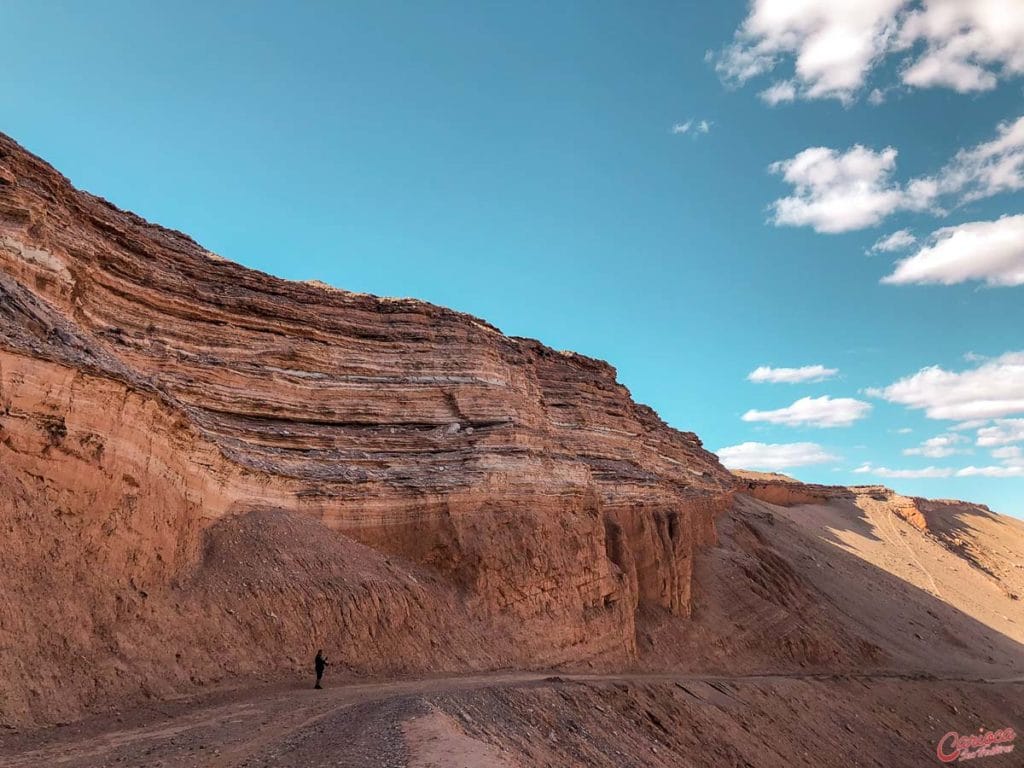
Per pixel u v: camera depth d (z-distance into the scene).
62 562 17.47
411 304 40.94
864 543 114.31
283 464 31.05
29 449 17.75
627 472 54.69
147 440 21.70
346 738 13.85
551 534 38.84
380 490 33.09
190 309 31.42
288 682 21.58
